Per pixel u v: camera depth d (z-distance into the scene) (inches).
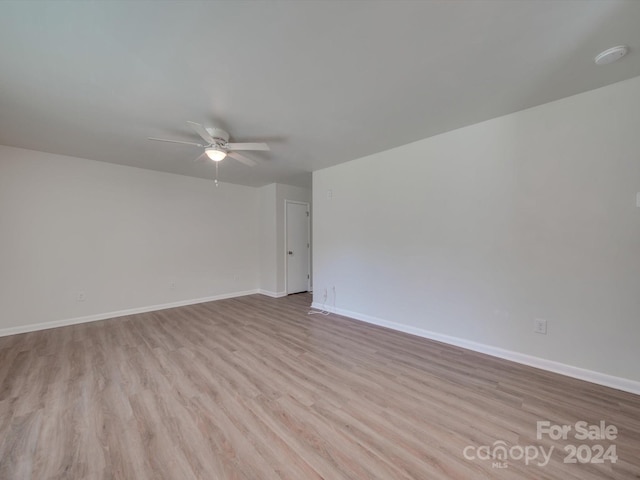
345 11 53.2
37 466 53.9
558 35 59.9
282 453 57.3
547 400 75.3
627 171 78.5
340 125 106.0
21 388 81.7
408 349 110.2
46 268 138.0
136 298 165.8
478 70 72.6
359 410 71.5
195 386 82.9
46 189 138.0
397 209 132.3
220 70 71.7
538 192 93.0
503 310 101.0
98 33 58.3
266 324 143.4
